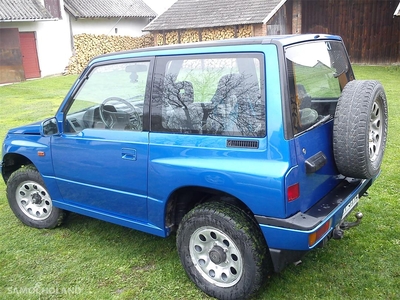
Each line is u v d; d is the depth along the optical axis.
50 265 3.58
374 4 17.42
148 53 3.17
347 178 3.17
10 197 4.36
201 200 3.23
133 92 3.23
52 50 20.61
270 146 2.54
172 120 3.00
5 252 3.82
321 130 2.80
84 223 4.39
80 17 21.47
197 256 3.08
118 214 3.54
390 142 6.39
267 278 2.91
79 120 3.62
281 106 2.51
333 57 3.39
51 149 3.82
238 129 2.69
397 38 17.20
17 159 4.47
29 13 18.48
